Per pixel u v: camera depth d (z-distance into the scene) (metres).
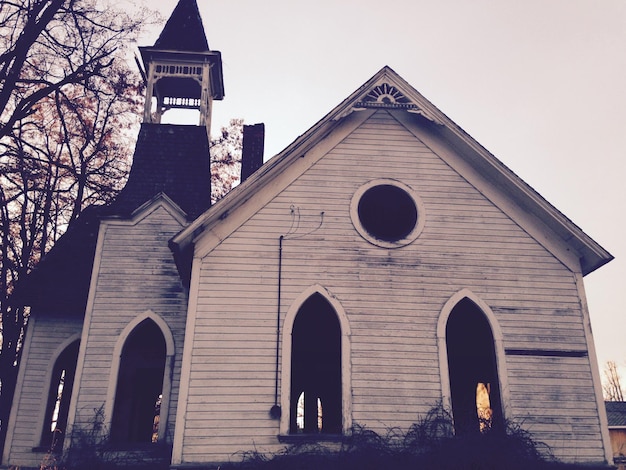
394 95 11.97
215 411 9.55
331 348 13.89
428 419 9.71
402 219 12.01
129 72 17.08
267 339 10.09
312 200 11.27
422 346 10.30
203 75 17.33
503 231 11.37
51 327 13.80
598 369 10.42
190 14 18.59
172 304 13.11
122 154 20.09
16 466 12.37
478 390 13.68
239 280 10.47
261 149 16.48
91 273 14.16
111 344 12.52
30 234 19.34
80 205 19.09
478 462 8.97
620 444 36.41
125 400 12.36
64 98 13.97
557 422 9.94
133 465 11.33
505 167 11.41
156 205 14.24
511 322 10.64
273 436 9.48
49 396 13.17
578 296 10.95
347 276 10.70
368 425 9.63
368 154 11.81
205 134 16.52
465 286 10.84
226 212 10.91
